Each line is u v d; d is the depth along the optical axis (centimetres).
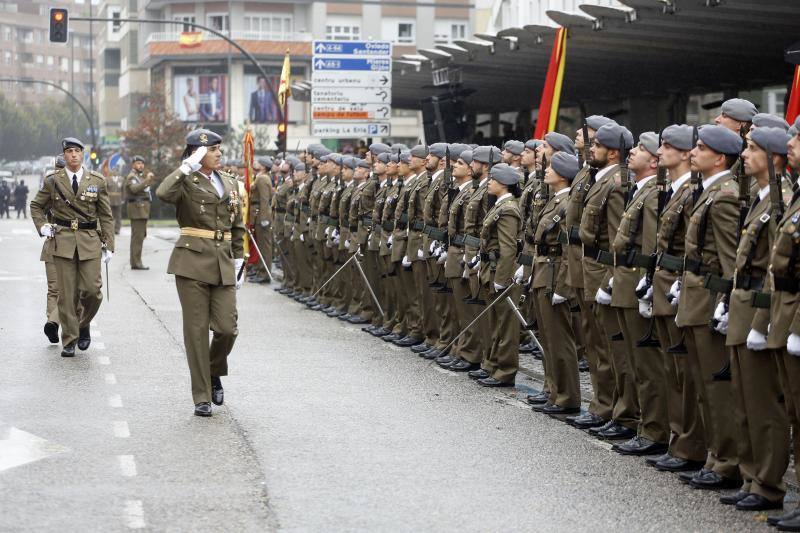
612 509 1070
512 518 1034
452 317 1959
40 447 1284
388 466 1224
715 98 3769
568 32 2528
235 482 1149
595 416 1438
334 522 1015
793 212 1016
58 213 1938
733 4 2086
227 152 9631
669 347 1224
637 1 2181
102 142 14038
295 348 2091
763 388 1080
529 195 1719
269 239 3425
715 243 1149
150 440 1329
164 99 9262
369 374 1819
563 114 4719
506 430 1419
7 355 1942
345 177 2541
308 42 10819
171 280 3441
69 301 1934
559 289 1473
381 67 3638
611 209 1362
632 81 3538
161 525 998
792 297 1020
